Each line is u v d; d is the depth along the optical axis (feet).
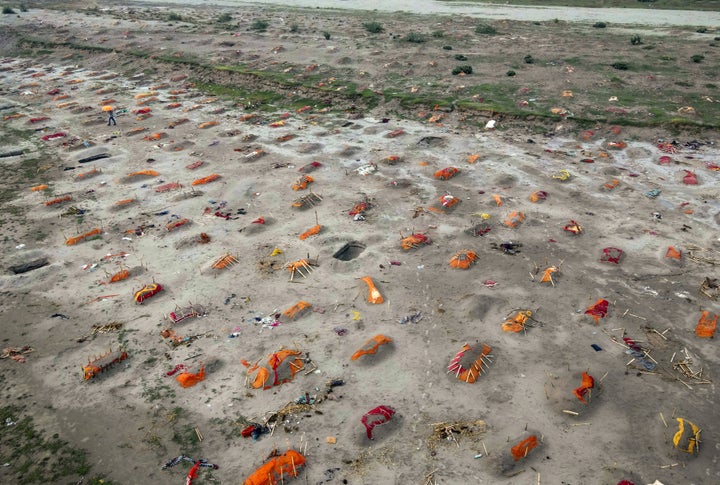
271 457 58.08
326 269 90.43
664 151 129.49
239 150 139.95
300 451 58.75
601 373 67.87
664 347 71.72
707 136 133.49
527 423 61.31
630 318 77.05
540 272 87.97
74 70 223.71
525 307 79.97
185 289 86.79
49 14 313.94
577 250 93.76
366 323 78.07
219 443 60.13
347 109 165.68
